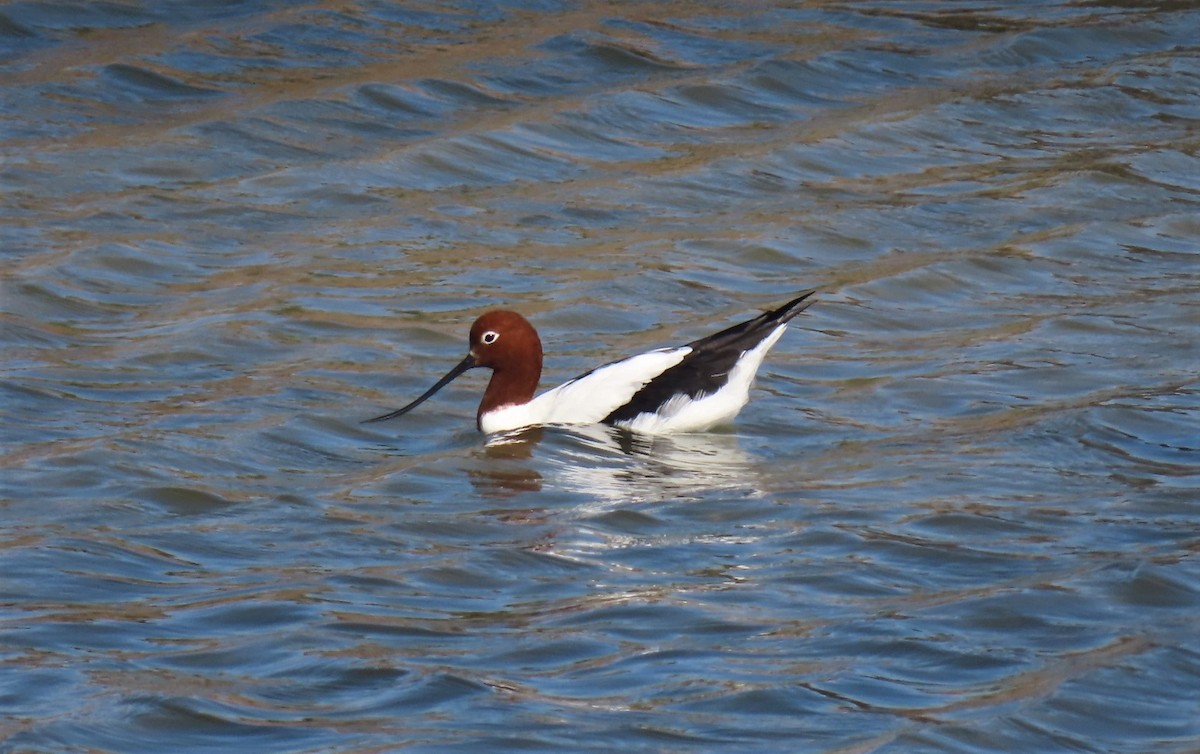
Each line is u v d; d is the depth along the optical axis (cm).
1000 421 1570
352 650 1072
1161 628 1113
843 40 2955
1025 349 1798
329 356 1739
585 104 2589
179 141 2377
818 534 1284
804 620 1127
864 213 2280
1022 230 2234
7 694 1001
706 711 993
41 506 1326
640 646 1084
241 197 2222
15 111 2448
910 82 2800
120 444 1466
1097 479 1415
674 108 2622
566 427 1556
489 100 2597
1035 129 2638
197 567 1219
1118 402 1600
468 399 1656
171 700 995
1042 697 1015
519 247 2111
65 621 1112
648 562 1235
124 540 1264
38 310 1834
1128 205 2344
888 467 1445
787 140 2531
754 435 1548
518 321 1570
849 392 1667
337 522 1314
